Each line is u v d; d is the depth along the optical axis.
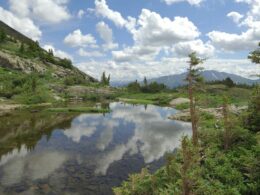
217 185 17.34
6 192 22.73
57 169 28.81
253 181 17.41
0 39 195.75
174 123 61.16
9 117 66.25
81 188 23.73
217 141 24.92
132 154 35.16
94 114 75.44
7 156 33.44
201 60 21.94
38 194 22.34
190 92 22.69
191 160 14.60
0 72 133.00
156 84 173.75
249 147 22.64
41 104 98.81
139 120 65.88
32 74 141.50
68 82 152.38
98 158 33.06
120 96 155.12
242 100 55.09
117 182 25.23
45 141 41.88
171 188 16.59
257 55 20.78
